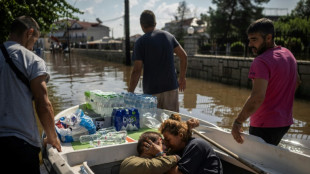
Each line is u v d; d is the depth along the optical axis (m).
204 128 2.78
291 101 2.40
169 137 2.18
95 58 32.94
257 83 2.15
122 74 15.05
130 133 2.80
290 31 11.39
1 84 1.78
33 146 1.89
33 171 1.90
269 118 2.32
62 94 8.66
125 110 2.85
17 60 1.80
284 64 2.23
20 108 1.80
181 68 4.22
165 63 3.81
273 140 2.39
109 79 12.80
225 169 2.38
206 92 9.38
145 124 3.08
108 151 2.27
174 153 2.22
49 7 6.59
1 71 1.79
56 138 2.12
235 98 8.27
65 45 50.19
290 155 2.05
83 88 9.99
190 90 9.81
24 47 1.89
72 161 2.13
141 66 3.90
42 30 6.93
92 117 3.11
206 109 6.82
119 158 2.32
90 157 2.20
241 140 2.28
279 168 2.12
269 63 2.17
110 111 3.12
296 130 5.13
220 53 15.80
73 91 9.27
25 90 1.83
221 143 2.59
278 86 2.25
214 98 8.27
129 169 1.97
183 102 7.67
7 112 1.79
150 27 3.83
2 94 1.78
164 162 1.96
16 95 1.79
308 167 1.95
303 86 8.43
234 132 2.28
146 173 1.92
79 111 2.73
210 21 31.66
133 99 3.34
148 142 2.14
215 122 5.66
